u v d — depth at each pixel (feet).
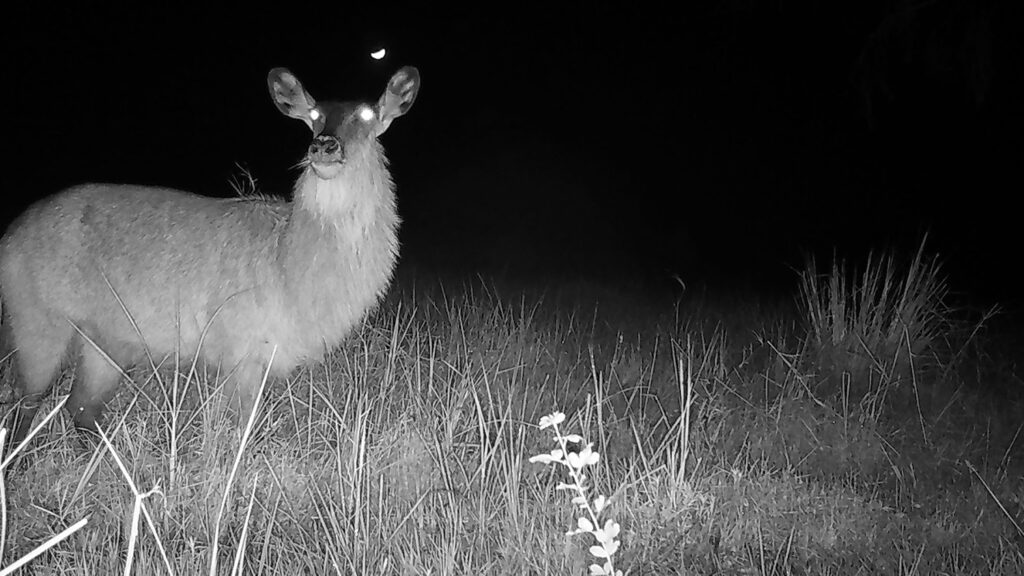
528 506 25.31
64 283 29.04
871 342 38.27
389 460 27.09
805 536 25.23
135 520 17.74
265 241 29.09
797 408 33.30
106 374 29.76
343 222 28.76
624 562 23.18
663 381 35.14
